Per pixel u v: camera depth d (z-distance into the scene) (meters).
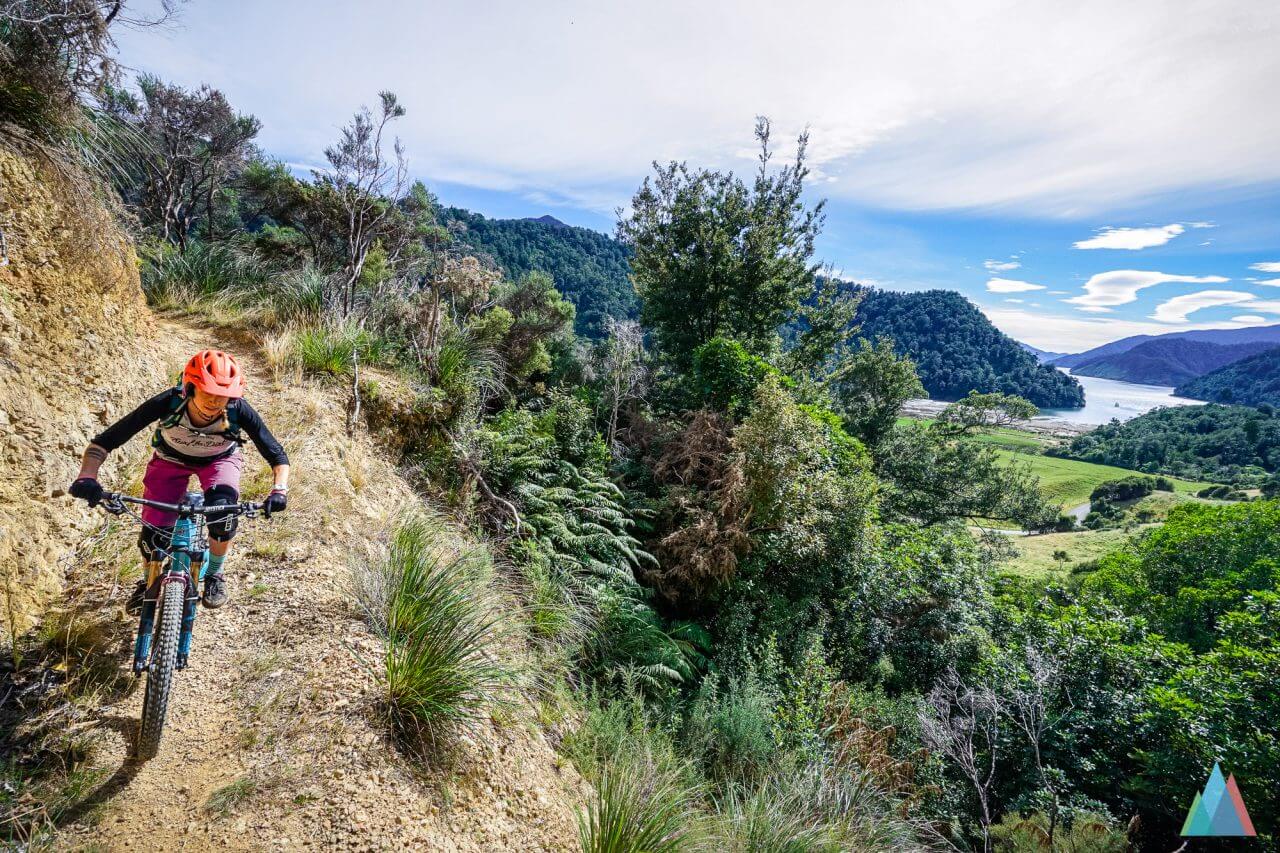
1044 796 7.81
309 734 2.67
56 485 3.23
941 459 32.69
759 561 9.24
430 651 3.20
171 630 2.30
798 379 21.28
